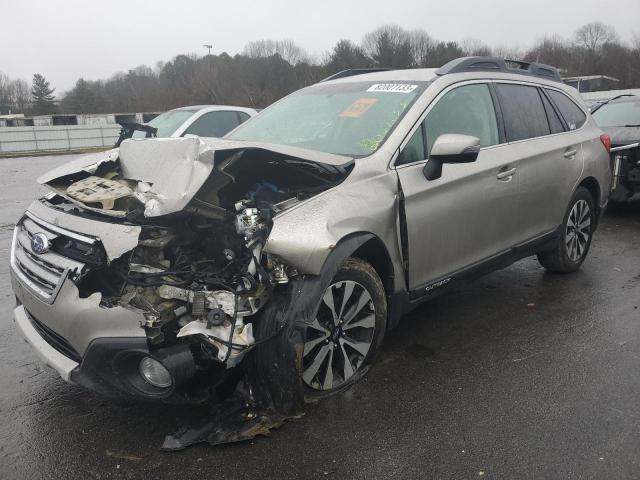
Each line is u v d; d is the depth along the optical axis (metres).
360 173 3.42
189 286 2.85
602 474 2.72
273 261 2.93
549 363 3.84
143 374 2.81
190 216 3.00
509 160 4.38
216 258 3.03
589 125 5.71
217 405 3.15
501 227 4.40
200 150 2.97
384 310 3.53
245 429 2.98
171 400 2.80
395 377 3.64
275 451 2.88
